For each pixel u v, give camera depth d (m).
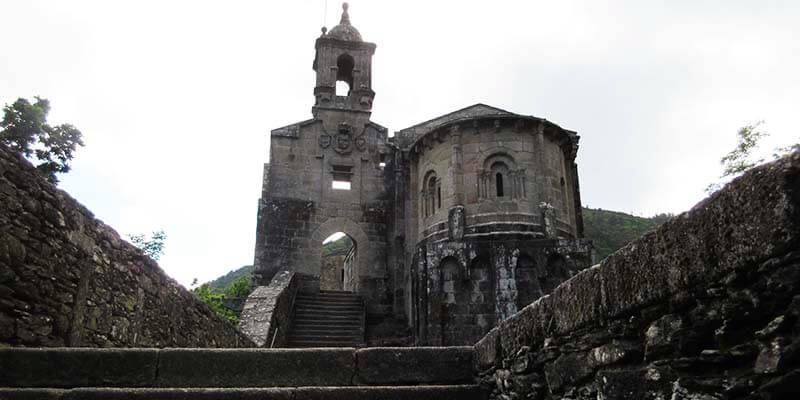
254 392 4.93
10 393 4.53
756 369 2.24
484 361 5.34
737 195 2.37
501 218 19.58
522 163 20.28
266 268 23.64
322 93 26.59
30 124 17.14
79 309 6.37
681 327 2.69
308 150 25.75
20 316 5.46
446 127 21.05
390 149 26.36
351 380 5.38
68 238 6.25
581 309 3.62
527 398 4.41
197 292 22.62
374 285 24.34
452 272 18.03
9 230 5.39
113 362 5.02
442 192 20.86
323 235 24.72
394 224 24.83
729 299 2.41
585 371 3.57
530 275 17.78
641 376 2.98
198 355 5.20
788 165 2.13
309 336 19.64
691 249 2.62
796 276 2.07
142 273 7.96
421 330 17.70
